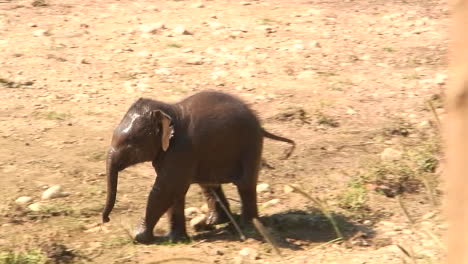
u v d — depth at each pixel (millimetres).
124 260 8000
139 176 10383
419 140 11938
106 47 15977
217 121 8562
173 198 8461
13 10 18203
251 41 16734
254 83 14289
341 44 16922
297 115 12734
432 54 16531
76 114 12547
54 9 18547
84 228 8852
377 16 19422
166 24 17609
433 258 7914
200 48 16172
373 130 12328
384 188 10031
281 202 9672
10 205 9375
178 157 8398
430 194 7906
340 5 20312
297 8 19672
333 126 12469
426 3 20969
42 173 10344
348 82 14578
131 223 8984
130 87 13797
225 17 18469
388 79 14891
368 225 9023
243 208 8844
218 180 8703
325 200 9695
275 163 10914
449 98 2871
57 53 15430
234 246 8359
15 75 14125
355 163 11023
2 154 10883
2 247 8266
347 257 8062
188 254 8133
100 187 9992
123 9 18828
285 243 8453
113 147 8398
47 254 8039
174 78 14367
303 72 14969
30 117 12328
